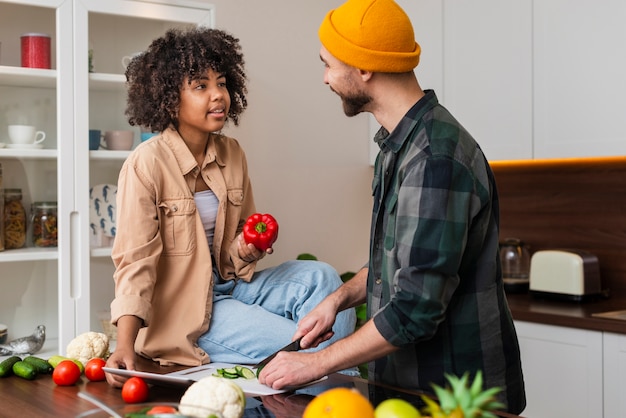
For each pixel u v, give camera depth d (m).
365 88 1.75
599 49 2.86
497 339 1.79
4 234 2.69
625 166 3.26
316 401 1.05
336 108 3.69
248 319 2.17
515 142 3.15
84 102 2.80
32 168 2.74
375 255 1.85
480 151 1.73
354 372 2.15
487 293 1.76
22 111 2.73
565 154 2.98
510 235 3.71
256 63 3.42
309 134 3.60
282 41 3.50
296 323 2.22
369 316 1.86
